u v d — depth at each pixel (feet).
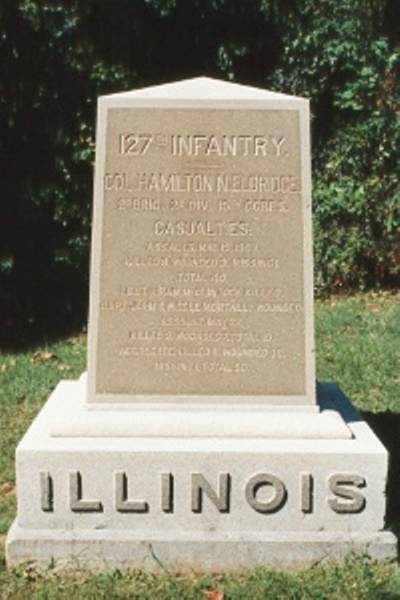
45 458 17.29
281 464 17.34
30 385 28.94
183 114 18.22
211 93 18.35
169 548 17.33
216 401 18.43
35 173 36.70
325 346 32.71
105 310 18.39
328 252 43.11
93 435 17.71
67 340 35.76
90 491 17.39
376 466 17.37
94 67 38.34
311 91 43.09
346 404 19.72
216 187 18.30
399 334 34.58
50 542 17.33
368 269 43.83
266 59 43.91
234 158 18.26
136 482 17.37
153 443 17.51
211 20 42.42
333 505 17.40
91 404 18.35
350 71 42.93
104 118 18.20
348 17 42.80
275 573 17.02
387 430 24.39
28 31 35.45
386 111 42.63
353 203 42.78
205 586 16.78
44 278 37.63
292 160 18.30
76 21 36.88
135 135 18.22
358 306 40.45
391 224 43.11
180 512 17.43
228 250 18.38
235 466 17.34
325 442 17.69
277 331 18.45
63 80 37.01
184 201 18.30
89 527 17.47
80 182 37.70
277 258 18.40
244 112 18.25
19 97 35.68
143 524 17.47
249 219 18.35
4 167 36.22
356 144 42.73
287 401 18.42
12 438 24.27
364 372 29.37
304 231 18.39
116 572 17.11
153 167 18.25
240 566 17.35
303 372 18.43
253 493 17.38
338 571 16.99
